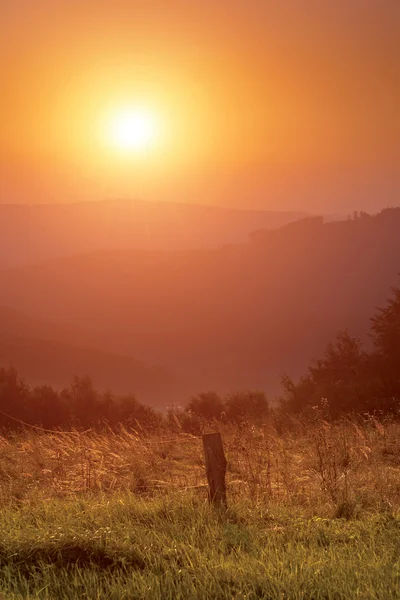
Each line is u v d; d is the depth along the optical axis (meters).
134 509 10.64
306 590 7.14
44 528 9.37
